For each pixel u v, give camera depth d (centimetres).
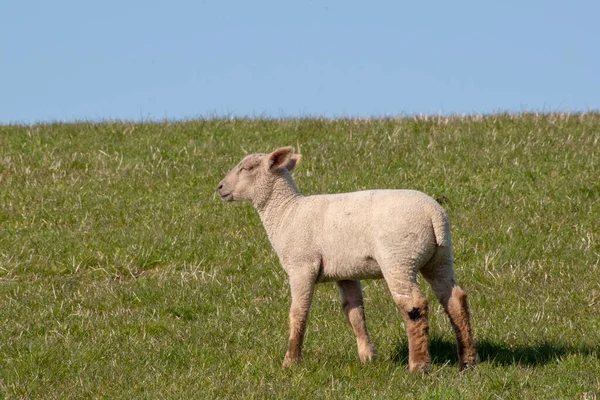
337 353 1565
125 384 1415
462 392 1260
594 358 1415
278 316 1822
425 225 1327
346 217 1391
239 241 2339
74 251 2273
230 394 1338
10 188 2744
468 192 2580
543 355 1471
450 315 1370
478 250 2202
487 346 1541
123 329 1761
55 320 1825
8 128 3378
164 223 2467
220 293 2008
